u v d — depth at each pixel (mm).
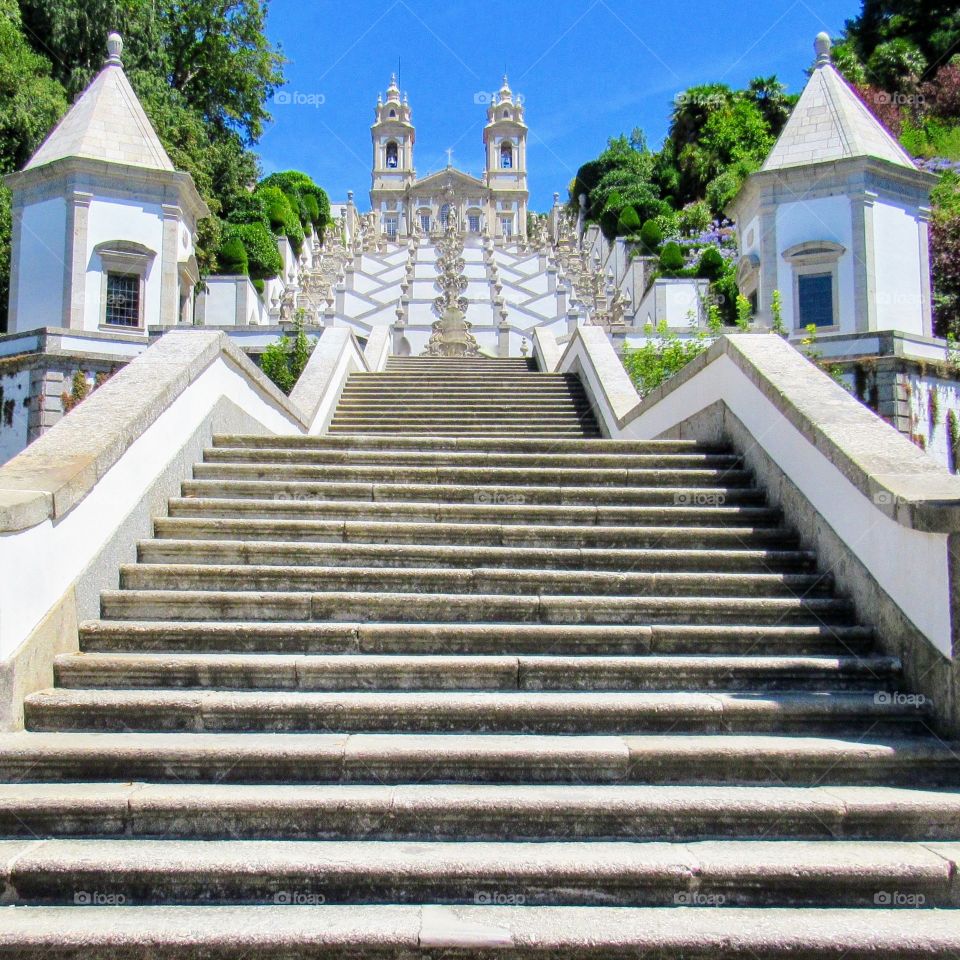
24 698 4328
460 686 4707
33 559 4508
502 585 5668
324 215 69250
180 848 3514
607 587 5656
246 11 41656
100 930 3102
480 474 7398
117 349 22891
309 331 21953
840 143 24656
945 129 44469
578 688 4738
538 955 3090
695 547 6230
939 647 4355
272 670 4648
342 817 3682
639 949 3107
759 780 4031
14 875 3348
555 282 49969
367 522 6230
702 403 8539
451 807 3688
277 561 5879
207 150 37781
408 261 52094
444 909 3295
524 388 15203
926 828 3732
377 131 93750
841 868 3406
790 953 3123
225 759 3963
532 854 3492
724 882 3398
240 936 3084
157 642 4949
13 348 22797
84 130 25406
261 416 9516
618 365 13531
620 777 4020
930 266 26438
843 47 53125
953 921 3256
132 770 3963
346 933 3094
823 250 24219
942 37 50562
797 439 6227
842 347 21016
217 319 32812
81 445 5383
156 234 25484
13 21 29812
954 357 21047
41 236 24859
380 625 5047
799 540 6168
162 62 36750
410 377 16219
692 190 58719
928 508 4375
